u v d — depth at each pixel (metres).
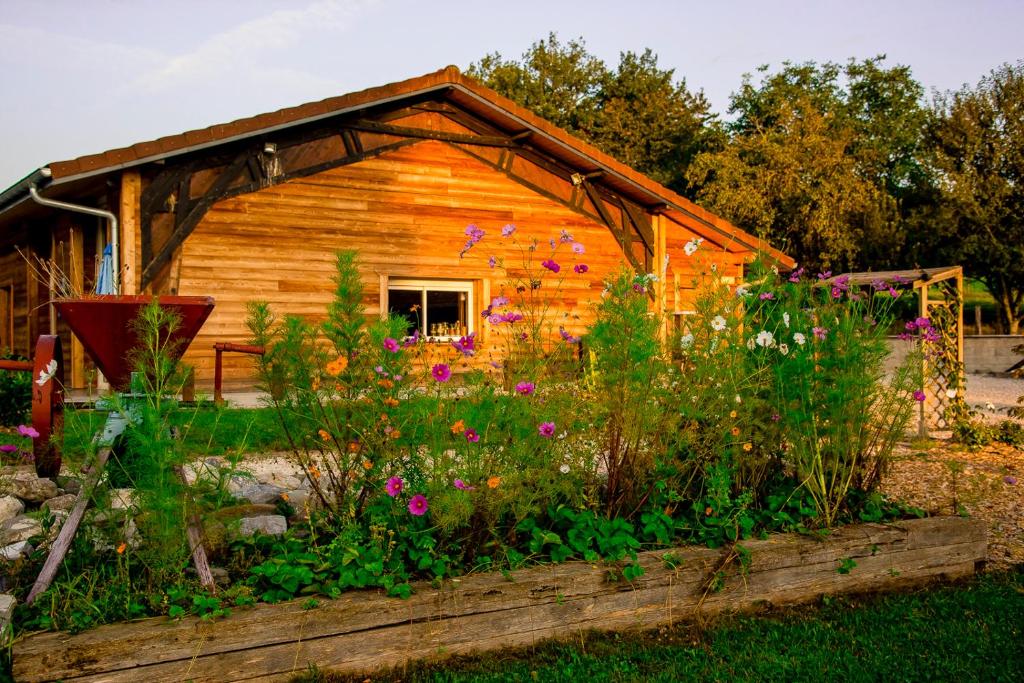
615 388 3.91
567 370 4.02
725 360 4.19
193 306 3.60
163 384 3.33
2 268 16.22
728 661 3.35
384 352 3.63
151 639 2.80
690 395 4.11
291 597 3.18
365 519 3.66
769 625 3.75
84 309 3.48
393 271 12.13
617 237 13.95
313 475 3.84
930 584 4.38
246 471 3.54
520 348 3.94
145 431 3.33
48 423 4.46
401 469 3.65
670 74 43.44
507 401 3.65
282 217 11.29
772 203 31.06
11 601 2.97
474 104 12.38
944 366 9.87
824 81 42.47
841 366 4.48
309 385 3.64
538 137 12.94
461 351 3.89
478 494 3.51
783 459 4.80
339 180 11.72
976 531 4.58
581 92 42.81
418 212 12.37
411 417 3.62
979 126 30.12
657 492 4.18
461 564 3.55
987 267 30.22
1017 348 10.26
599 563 3.65
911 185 36.41
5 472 4.50
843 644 3.55
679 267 14.53
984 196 29.62
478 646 3.31
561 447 3.78
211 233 10.81
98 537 3.36
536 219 13.34
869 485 4.82
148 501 3.07
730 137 41.50
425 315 12.64
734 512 4.24
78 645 2.71
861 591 4.22
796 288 4.73
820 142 31.09
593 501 4.00
